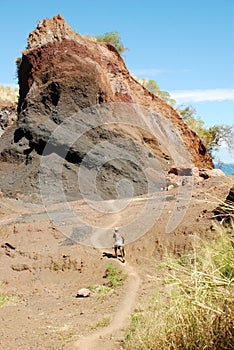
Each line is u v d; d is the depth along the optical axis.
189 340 4.84
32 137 27.27
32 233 16.28
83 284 12.38
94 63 31.27
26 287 12.84
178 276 5.31
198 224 12.96
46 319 9.36
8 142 28.69
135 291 10.41
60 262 13.69
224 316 4.68
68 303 10.75
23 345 7.59
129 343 6.30
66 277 13.19
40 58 32.47
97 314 9.30
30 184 24.34
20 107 34.25
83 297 11.15
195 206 14.66
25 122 28.17
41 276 13.31
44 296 11.84
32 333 8.28
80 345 7.30
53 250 14.55
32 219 18.42
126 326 7.87
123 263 13.11
